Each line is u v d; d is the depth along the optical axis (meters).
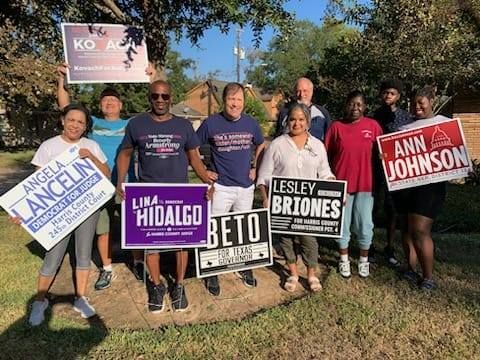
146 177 3.97
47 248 3.79
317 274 4.93
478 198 9.94
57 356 3.38
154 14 5.57
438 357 3.41
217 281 4.45
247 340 3.62
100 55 4.97
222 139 4.24
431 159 4.38
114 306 4.22
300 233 4.43
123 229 3.94
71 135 3.89
